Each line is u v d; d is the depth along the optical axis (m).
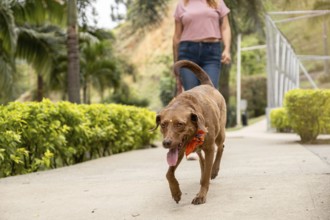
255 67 46.06
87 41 18.81
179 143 3.42
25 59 15.50
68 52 10.13
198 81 6.11
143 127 10.29
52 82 17.44
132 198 3.87
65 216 3.41
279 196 3.52
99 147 8.35
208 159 3.68
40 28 16.23
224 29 6.29
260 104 39.03
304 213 3.01
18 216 3.47
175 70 4.90
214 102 4.11
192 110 3.52
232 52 17.16
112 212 3.44
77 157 7.56
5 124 5.61
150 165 6.16
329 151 5.68
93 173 5.62
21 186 4.73
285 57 20.95
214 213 3.20
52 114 6.56
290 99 7.89
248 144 9.09
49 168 6.77
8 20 11.69
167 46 47.00
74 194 4.18
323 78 21.14
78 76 10.18
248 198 3.55
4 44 12.66
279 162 5.37
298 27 16.92
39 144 6.32
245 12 16.56
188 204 3.53
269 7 15.68
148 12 16.55
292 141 8.91
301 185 3.83
